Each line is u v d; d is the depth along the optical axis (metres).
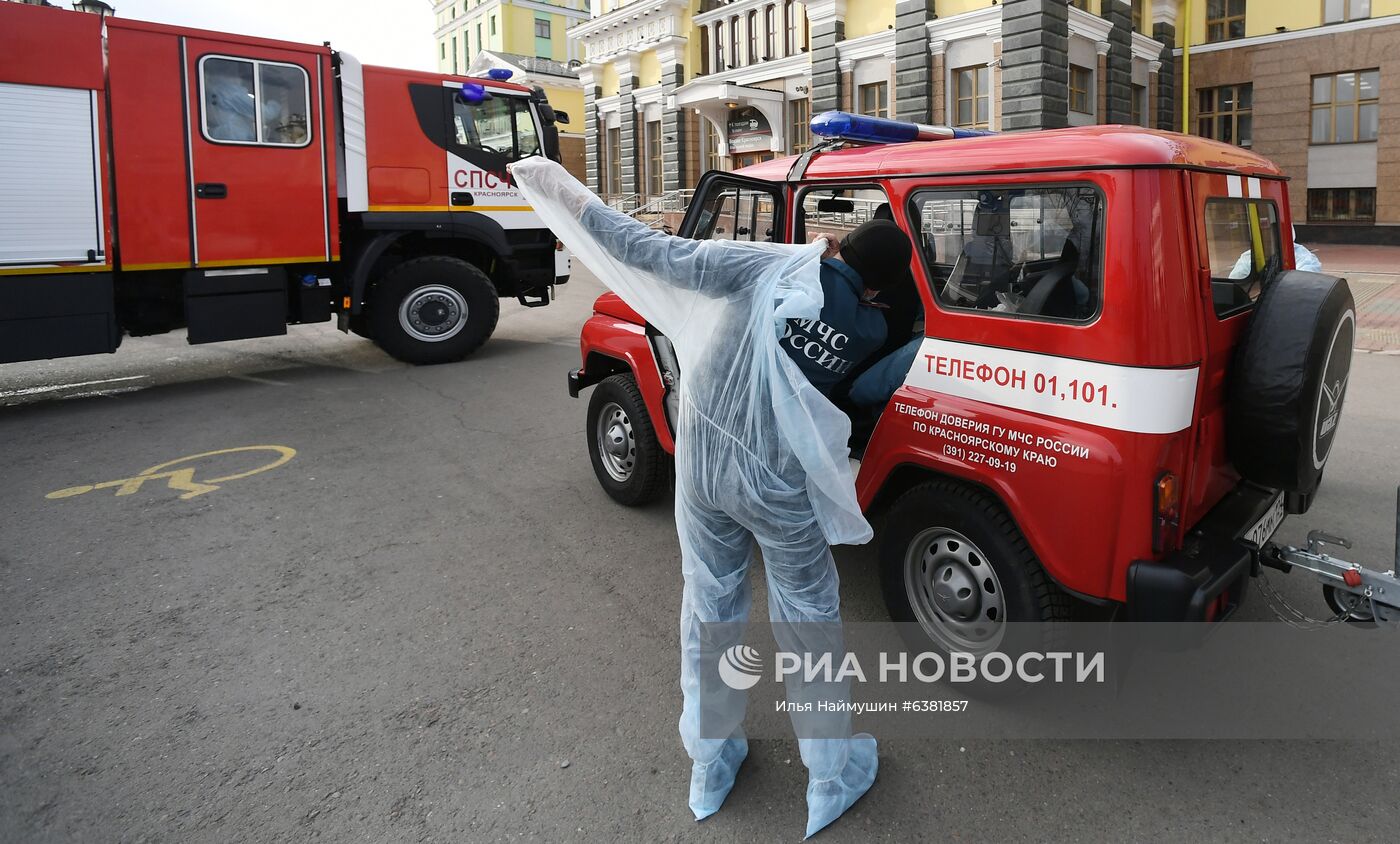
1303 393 2.42
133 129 7.21
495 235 9.38
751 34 26.70
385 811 2.38
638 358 4.30
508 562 4.07
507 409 7.09
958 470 2.75
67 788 2.47
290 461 5.70
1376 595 2.56
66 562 4.07
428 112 8.79
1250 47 22.77
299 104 7.99
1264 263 3.06
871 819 2.34
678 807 2.40
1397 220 21.17
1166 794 2.41
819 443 2.07
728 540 2.29
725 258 2.06
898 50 20.86
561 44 52.03
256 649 3.27
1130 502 2.36
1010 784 2.47
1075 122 19.89
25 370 9.03
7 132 6.66
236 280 7.92
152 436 6.34
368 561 4.09
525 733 2.74
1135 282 2.31
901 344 3.30
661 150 30.42
